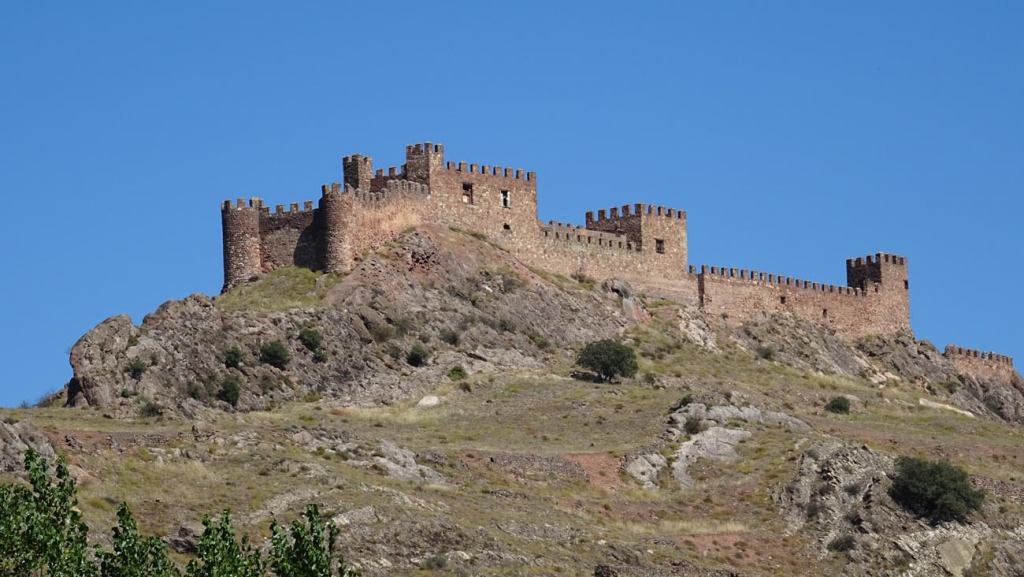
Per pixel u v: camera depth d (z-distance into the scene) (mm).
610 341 156125
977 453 143500
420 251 161500
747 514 121438
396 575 92250
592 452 129625
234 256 160000
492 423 137250
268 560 80875
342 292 153000
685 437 133875
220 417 126375
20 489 69562
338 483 104312
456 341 153875
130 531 68562
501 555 98250
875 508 122375
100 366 129875
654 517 118438
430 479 115125
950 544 121125
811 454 129375
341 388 142000
